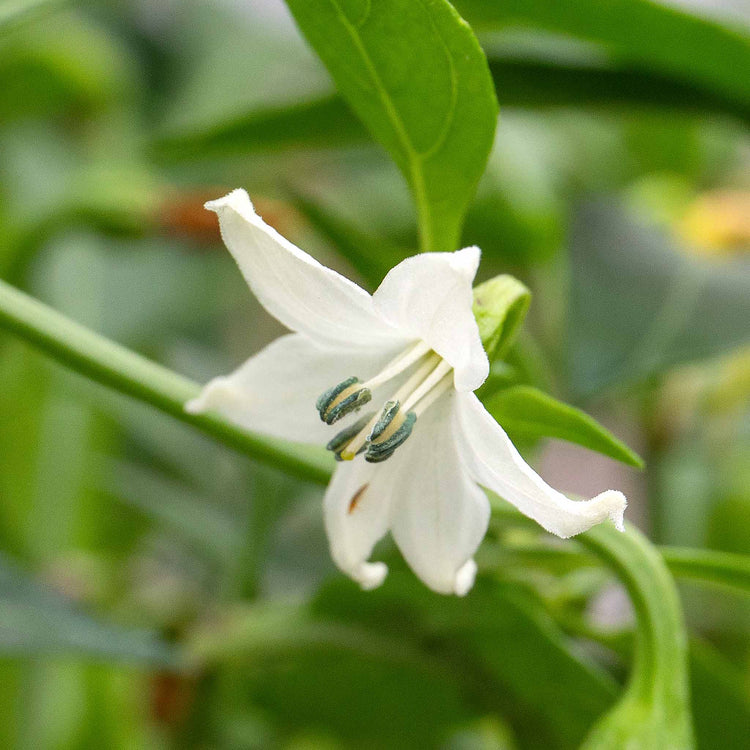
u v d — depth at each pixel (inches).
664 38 6.2
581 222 7.4
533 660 6.2
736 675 6.4
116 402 7.9
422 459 5.4
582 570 6.3
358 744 7.1
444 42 5.3
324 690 6.9
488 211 7.8
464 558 5.4
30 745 7.3
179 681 6.9
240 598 7.0
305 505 7.5
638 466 5.3
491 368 5.4
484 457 5.2
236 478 8.3
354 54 5.4
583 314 7.0
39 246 7.4
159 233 7.5
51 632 6.1
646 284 7.1
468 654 6.4
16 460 7.7
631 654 6.2
